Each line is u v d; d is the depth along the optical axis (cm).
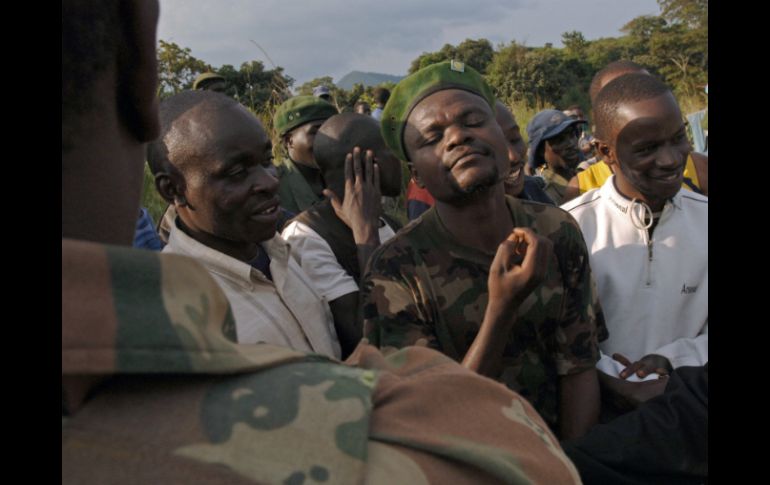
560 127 436
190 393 48
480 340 151
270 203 167
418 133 166
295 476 45
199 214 166
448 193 162
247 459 45
